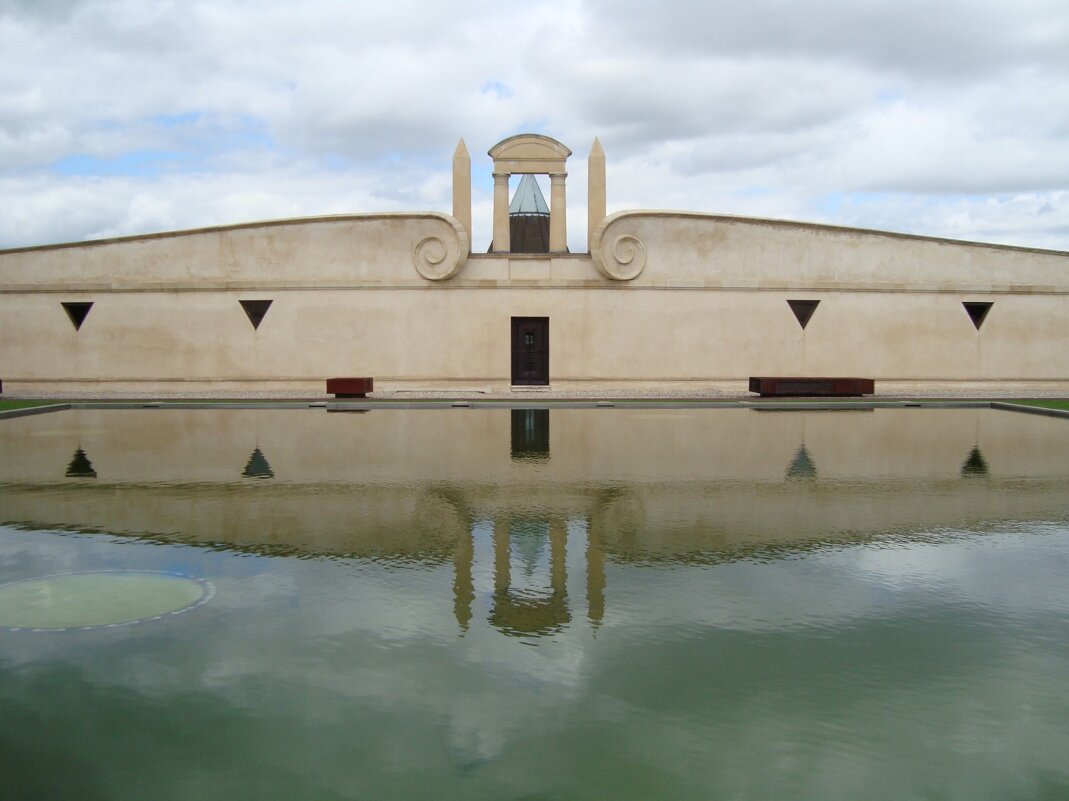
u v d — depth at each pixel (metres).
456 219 27.30
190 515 9.39
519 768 4.29
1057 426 18.27
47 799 4.05
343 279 27.36
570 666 5.42
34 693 5.07
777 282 27.97
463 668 5.40
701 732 4.64
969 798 4.04
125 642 5.80
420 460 13.31
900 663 5.48
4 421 19.25
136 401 23.86
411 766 4.31
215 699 5.00
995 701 4.99
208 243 27.44
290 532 8.63
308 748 4.48
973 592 6.84
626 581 7.09
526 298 27.61
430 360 27.56
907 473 12.17
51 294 27.80
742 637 5.89
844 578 7.18
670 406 23.14
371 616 6.28
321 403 23.20
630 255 27.45
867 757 4.41
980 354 28.78
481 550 7.99
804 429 17.64
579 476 11.86
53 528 8.81
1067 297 28.95
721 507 9.85
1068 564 7.62
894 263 28.31
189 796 4.07
